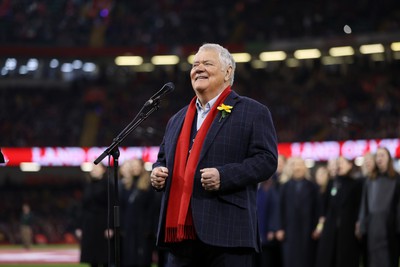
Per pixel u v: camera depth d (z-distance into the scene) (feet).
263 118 36.60
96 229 88.79
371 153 77.56
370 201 77.05
